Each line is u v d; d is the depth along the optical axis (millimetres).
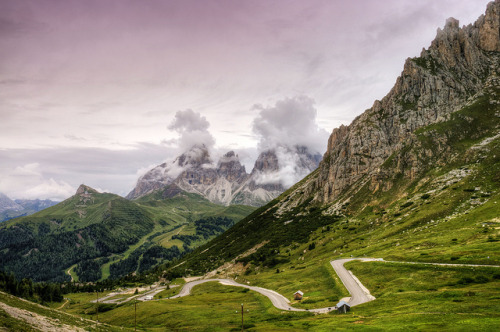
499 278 102188
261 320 123938
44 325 66500
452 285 106688
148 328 135750
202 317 141250
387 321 82812
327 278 164375
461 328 67500
